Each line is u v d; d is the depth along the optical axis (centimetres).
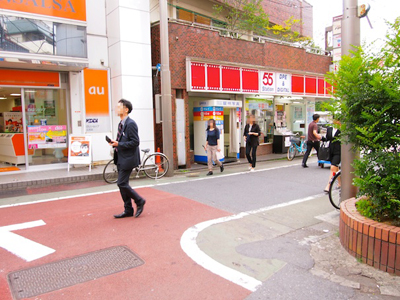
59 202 652
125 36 986
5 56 787
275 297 312
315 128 1087
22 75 911
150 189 775
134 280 338
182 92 1103
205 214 571
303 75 1553
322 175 966
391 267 354
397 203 372
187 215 564
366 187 392
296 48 1530
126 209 547
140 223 518
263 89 1351
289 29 1738
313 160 1339
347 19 497
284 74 1450
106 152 1035
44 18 841
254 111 1420
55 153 980
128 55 994
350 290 325
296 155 1456
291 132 1594
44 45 845
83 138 935
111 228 494
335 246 433
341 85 421
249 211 593
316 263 384
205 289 324
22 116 925
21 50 813
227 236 469
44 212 579
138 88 1017
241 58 1280
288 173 1003
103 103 1027
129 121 518
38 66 882
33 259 386
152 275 350
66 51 878
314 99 1733
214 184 835
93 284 329
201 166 1155
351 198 483
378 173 386
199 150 1205
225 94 1302
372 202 397
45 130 961
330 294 318
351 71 411
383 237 358
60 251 409
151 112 1048
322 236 471
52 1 851
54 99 977
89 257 392
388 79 382
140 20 1015
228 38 1230
